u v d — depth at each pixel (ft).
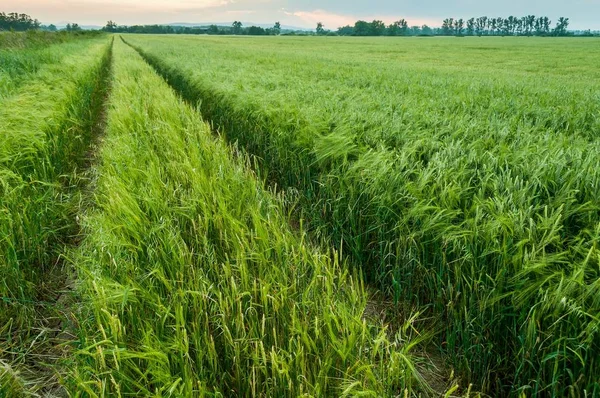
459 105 22.65
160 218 9.92
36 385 7.29
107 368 6.01
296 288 7.98
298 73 40.06
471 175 10.91
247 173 13.83
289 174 16.85
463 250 8.50
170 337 6.75
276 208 11.64
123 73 41.22
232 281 7.26
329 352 6.48
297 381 6.07
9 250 9.84
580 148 12.66
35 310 9.67
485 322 7.93
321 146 14.32
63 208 13.39
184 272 8.38
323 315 6.91
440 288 9.02
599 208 8.38
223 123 25.66
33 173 13.73
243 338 6.57
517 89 30.04
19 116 15.88
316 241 12.57
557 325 6.66
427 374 8.47
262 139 19.69
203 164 14.55
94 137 26.99
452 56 100.89
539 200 9.29
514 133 15.65
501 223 7.96
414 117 17.90
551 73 60.44
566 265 7.45
